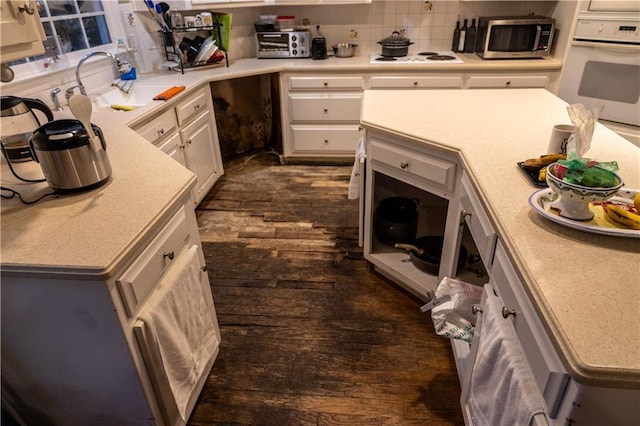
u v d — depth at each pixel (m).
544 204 1.09
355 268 2.32
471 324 1.38
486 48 3.23
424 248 2.12
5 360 1.12
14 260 0.94
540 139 1.57
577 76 2.82
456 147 1.51
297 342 1.85
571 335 0.70
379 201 2.35
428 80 3.25
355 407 1.56
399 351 1.79
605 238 0.96
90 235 1.03
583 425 0.70
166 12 2.99
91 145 1.20
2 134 1.55
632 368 0.63
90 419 1.23
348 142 3.55
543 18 3.15
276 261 2.40
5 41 1.11
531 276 0.84
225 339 1.87
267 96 3.91
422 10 3.57
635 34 2.46
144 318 1.06
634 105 2.61
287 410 1.55
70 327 1.03
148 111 2.23
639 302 0.77
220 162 3.34
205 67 3.32
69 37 2.58
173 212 1.24
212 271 2.32
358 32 3.71
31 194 1.24
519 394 0.84
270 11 3.66
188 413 1.44
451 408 1.54
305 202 3.05
